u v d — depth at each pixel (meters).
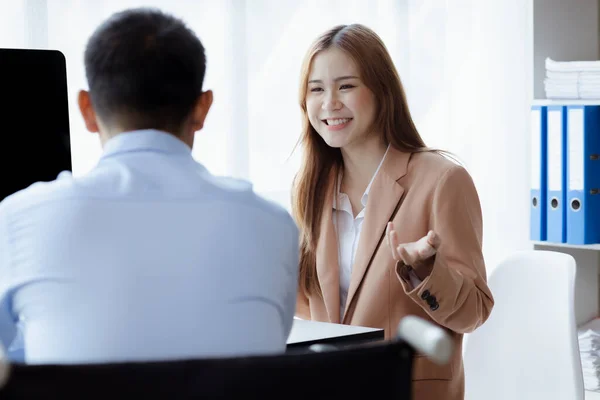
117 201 1.42
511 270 3.31
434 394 2.67
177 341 1.37
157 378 1.11
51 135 2.43
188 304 1.39
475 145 4.72
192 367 1.12
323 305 2.94
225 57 3.96
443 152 2.94
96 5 3.63
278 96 4.12
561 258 3.19
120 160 1.50
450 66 4.67
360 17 4.37
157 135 1.53
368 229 2.80
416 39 4.57
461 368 2.78
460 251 2.68
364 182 2.92
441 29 4.61
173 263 1.40
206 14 3.92
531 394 3.22
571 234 3.57
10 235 1.42
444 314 2.49
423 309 2.72
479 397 3.34
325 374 1.17
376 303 2.73
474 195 2.79
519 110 4.74
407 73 4.51
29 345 1.38
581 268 3.86
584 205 3.53
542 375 3.20
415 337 1.17
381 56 2.87
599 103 3.49
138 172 1.47
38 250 1.39
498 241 4.75
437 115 4.63
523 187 4.75
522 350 3.25
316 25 4.21
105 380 1.10
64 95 2.45
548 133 3.63
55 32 3.54
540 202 3.66
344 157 2.94
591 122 3.54
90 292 1.37
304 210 2.96
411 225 2.75
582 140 3.52
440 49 4.61
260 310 1.45
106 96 1.55
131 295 1.37
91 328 1.36
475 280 2.65
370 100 2.85
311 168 2.99
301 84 2.95
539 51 3.74
